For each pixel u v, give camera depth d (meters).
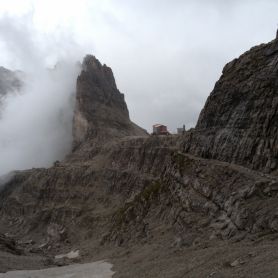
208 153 94.75
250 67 92.75
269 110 78.94
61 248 168.25
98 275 75.50
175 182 103.25
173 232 87.88
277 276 38.19
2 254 107.62
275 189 64.00
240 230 63.03
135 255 87.00
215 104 99.06
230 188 73.94
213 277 44.88
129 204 147.75
